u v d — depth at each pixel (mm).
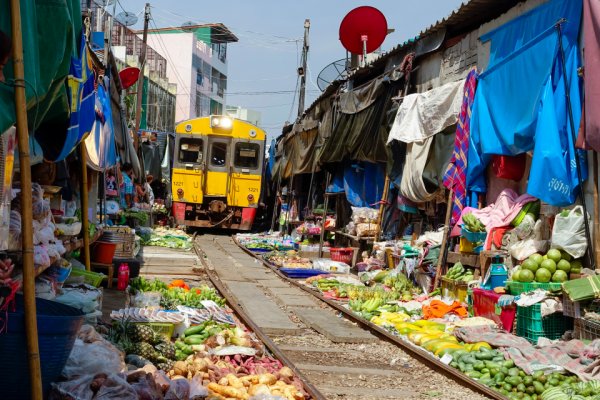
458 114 14336
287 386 6941
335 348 10172
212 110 69250
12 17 4766
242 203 32219
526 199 12086
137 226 25438
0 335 5008
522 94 11734
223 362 7809
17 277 6070
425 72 17125
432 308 12336
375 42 21562
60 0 5766
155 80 48969
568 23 10742
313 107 27156
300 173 29641
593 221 10359
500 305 10617
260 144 32438
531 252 11180
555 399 7305
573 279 10180
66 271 9086
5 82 4922
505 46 12914
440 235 15281
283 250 26406
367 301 13391
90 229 12648
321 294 15195
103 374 5672
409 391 7816
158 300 11398
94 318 8141
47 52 5773
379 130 18125
